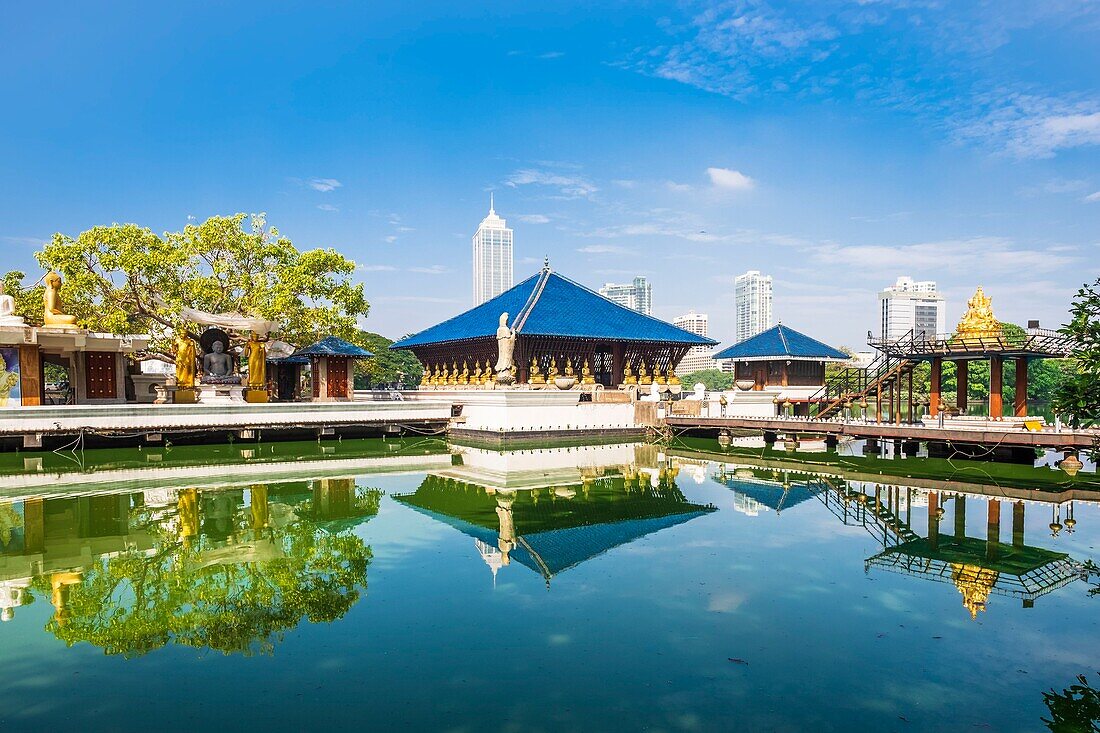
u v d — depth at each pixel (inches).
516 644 386.3
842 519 714.2
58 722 305.7
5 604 465.1
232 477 1013.2
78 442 1221.7
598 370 1884.8
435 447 1416.1
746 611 437.7
